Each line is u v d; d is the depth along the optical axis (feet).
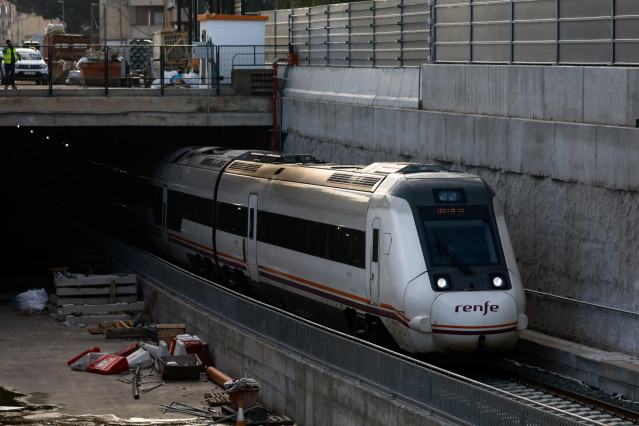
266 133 194.08
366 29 173.06
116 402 99.86
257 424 90.79
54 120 179.32
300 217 118.73
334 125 165.37
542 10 120.26
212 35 209.26
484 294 93.30
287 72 192.44
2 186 268.21
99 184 230.07
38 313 151.84
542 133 111.34
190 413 95.35
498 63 129.49
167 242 176.35
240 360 105.91
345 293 106.22
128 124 184.44
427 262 94.43
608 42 108.06
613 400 88.69
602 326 101.19
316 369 87.40
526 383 95.25
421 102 140.77
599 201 102.58
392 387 77.41
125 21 534.37
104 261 180.45
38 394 103.14
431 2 145.18
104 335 134.92
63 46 194.80
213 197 150.51
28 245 224.74
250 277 136.56
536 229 112.68
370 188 103.81
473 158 124.77
